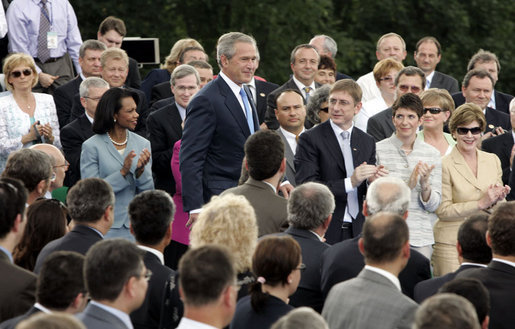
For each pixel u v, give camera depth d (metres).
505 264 9.99
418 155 15.95
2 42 23.72
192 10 39.41
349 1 44.12
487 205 15.44
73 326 5.68
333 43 25.31
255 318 8.92
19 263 11.72
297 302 11.20
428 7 44.00
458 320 6.45
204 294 7.43
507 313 9.75
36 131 18.20
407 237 9.04
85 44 21.16
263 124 18.09
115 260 8.05
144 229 10.41
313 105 18.09
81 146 17.80
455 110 16.45
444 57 42.88
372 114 20.73
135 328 10.14
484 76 20.33
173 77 18.45
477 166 16.31
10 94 18.72
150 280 10.18
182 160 14.38
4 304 9.21
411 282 11.34
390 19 43.56
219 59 14.78
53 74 23.45
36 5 23.20
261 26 39.69
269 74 39.00
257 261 9.03
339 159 15.62
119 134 16.22
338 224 15.39
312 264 11.18
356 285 9.02
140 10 37.53
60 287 8.28
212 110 14.42
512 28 45.06
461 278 8.68
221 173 14.60
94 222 11.08
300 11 39.91
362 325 8.73
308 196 11.34
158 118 18.27
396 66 20.72
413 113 15.84
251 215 9.80
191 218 14.23
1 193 9.63
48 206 11.82
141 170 15.83
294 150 17.14
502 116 20.69
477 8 45.03
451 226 15.95
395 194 11.41
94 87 18.02
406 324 8.54
